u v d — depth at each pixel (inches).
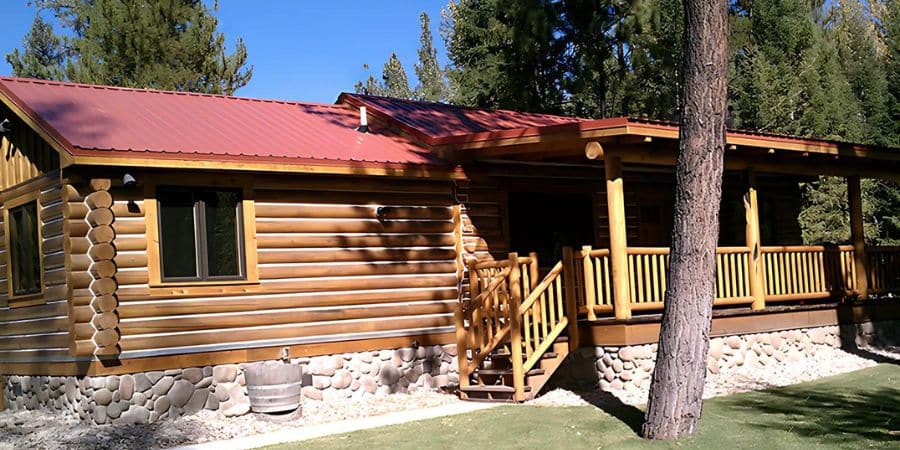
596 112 1269.7
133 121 480.4
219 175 459.8
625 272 483.2
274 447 376.2
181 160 433.7
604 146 482.9
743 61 1192.2
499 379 500.1
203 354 450.0
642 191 673.6
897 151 631.2
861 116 1262.3
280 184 481.4
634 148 493.4
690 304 360.2
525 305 471.2
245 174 468.8
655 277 508.1
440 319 536.7
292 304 480.1
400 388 515.8
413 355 523.2
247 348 463.2
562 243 629.0
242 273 466.6
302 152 485.4
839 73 1231.5
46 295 458.3
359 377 500.7
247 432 426.3
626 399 452.8
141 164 423.5
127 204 434.3
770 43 1198.9
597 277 495.2
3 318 509.7
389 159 515.8
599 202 645.3
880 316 650.8
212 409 451.2
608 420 399.2
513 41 1160.8
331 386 490.0
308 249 488.7
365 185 513.7
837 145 580.1
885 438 347.3
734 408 418.9
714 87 359.6
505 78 1213.7
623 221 484.7
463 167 550.3
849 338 623.8
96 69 959.0
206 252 456.1
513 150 519.2
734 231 751.7
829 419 386.0
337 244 499.2
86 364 428.1
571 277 493.7
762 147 527.8
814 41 1210.6
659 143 495.8
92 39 979.9
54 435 411.8
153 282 437.1
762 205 774.5
